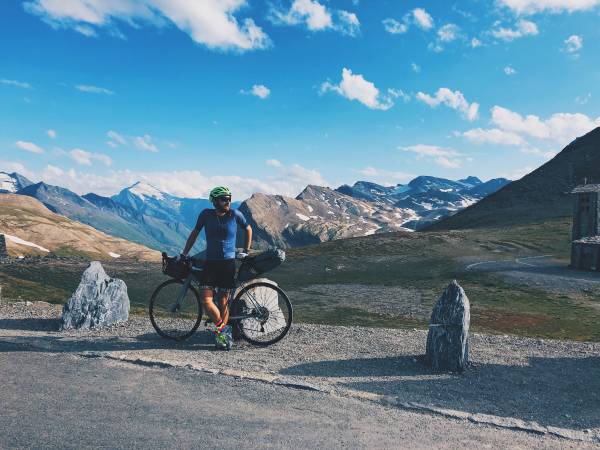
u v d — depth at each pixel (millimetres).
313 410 4742
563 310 39000
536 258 76688
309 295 51406
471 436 4289
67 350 7090
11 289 24781
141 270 80562
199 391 5191
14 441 3695
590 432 4523
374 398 5207
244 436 3979
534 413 5094
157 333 8570
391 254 90000
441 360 6805
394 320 35094
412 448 3928
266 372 6082
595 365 7316
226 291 7695
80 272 78062
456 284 7059
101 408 4523
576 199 66125
